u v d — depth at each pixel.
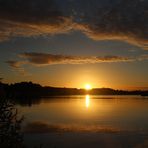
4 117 6.20
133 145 30.27
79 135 36.41
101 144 30.45
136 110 90.06
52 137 33.12
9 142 6.09
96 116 69.12
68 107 103.38
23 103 108.50
